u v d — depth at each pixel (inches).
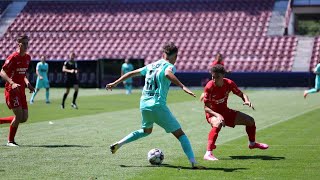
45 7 5885.8
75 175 923.4
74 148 1263.5
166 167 1011.3
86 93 3973.9
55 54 5349.4
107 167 1007.0
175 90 4468.5
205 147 1311.5
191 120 2028.8
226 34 5201.8
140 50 5206.7
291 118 2105.1
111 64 4736.7
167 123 997.8
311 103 2945.4
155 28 5413.4
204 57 5009.8
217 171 970.7
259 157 1143.6
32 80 4722.0
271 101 3107.8
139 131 1041.5
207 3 5561.0
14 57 1270.9
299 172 965.2
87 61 4758.9
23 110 1296.8
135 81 4808.1
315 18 5654.5
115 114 2256.4
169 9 5590.6
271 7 5383.9
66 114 2249.0
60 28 5620.1
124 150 1236.5
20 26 5718.5
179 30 5339.6
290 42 4985.2
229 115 1168.2
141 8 5664.4
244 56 4945.9
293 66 4758.9
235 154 1190.9
